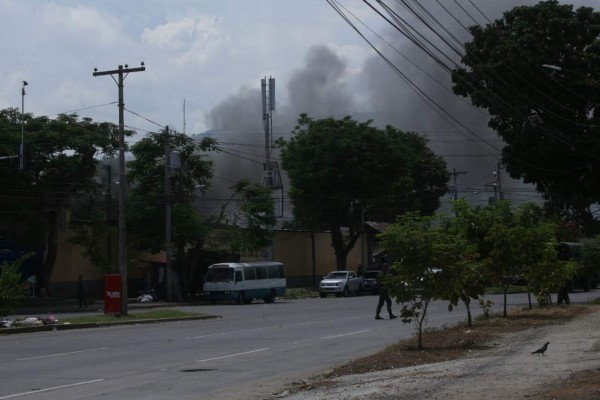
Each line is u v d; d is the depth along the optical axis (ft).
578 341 66.13
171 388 51.96
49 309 159.22
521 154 162.30
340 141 240.94
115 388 52.29
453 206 99.71
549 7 154.71
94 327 111.14
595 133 152.25
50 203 172.76
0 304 107.24
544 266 99.66
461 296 82.84
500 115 161.58
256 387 51.70
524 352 59.93
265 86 219.00
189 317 127.24
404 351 64.59
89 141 173.47
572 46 154.10
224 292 183.11
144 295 190.39
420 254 64.69
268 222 213.25
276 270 198.70
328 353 71.92
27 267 179.11
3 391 51.26
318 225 267.39
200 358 69.26
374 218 301.84
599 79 153.89
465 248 67.87
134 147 200.54
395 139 253.44
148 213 194.29
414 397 41.83
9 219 170.50
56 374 59.67
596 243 171.83
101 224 186.60
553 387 41.65
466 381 46.26
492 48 155.74
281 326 106.11
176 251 202.18
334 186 246.27
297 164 245.24
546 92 156.15
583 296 183.01
